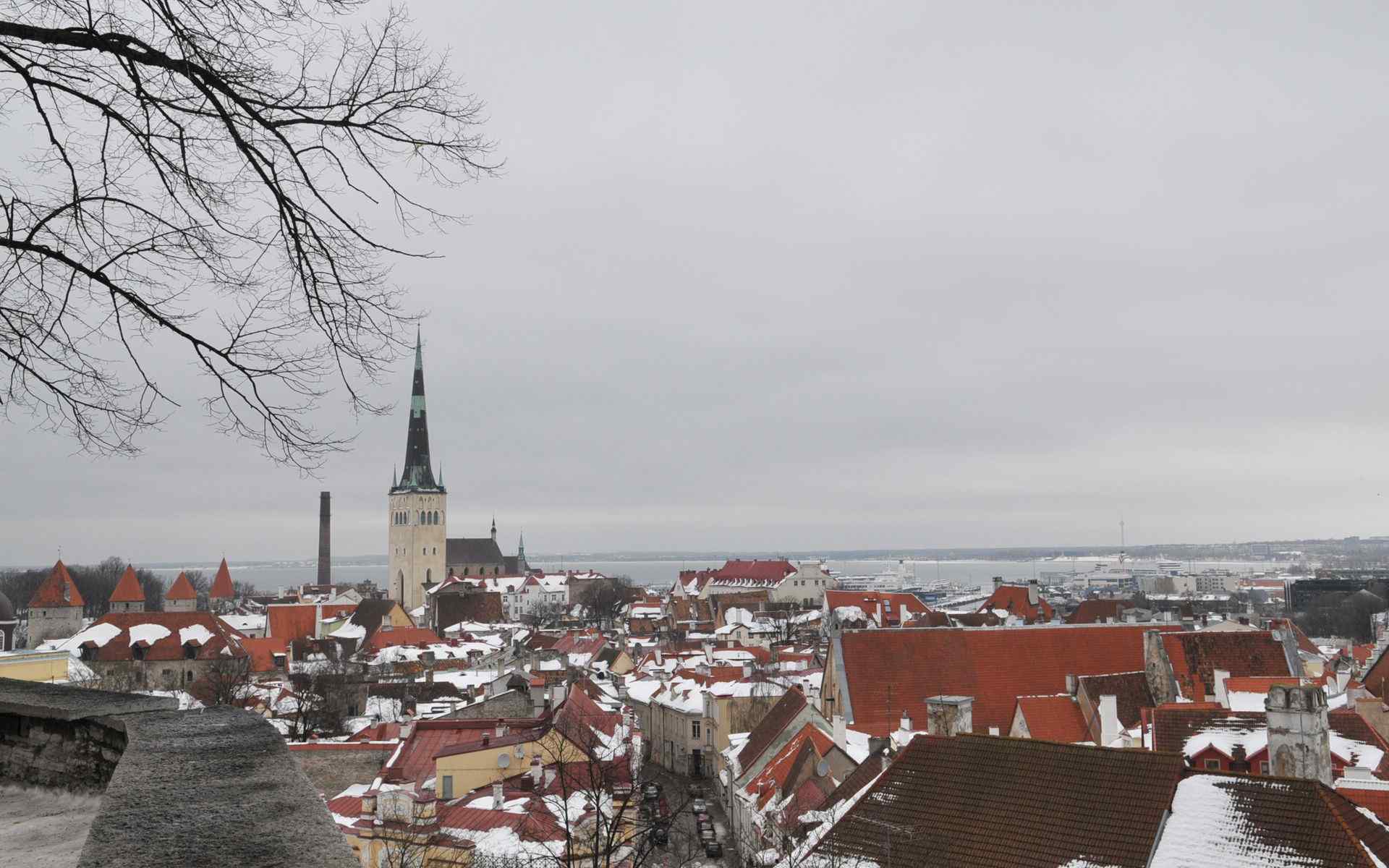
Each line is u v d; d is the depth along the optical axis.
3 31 12.92
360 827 50.38
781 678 120.69
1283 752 37.28
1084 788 33.66
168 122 14.01
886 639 86.94
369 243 15.27
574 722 66.38
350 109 14.52
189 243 14.70
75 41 13.16
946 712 47.56
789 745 75.88
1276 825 29.98
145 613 148.00
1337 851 28.55
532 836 47.66
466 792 59.38
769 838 55.06
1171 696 75.31
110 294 14.66
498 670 137.75
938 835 34.38
